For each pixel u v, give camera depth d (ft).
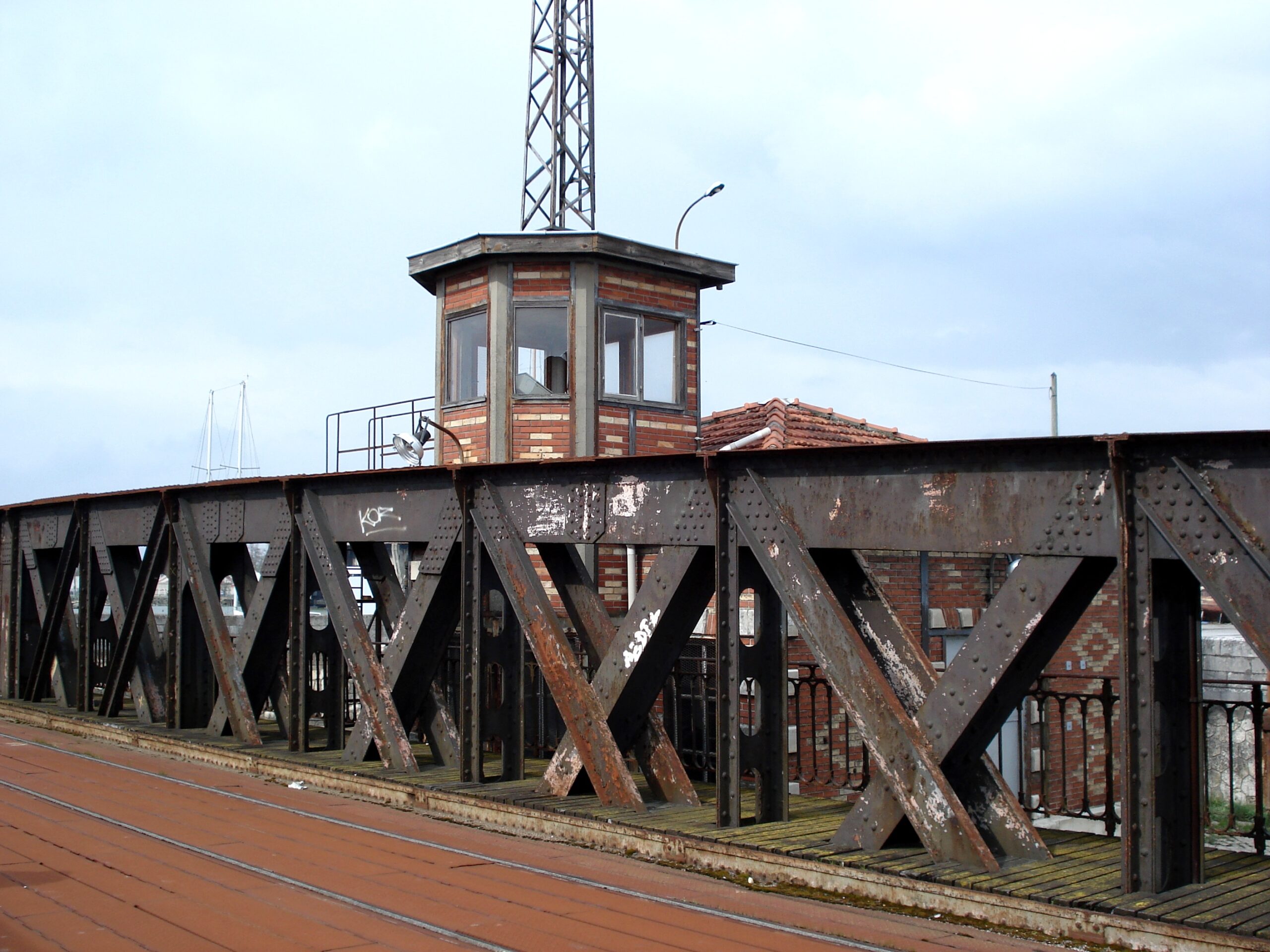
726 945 17.24
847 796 41.32
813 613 22.52
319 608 81.66
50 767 36.86
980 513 20.29
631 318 46.24
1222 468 17.57
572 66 50.88
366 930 17.95
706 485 25.21
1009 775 45.83
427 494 32.50
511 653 31.14
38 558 54.44
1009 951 17.07
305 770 33.99
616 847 24.67
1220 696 42.09
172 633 42.29
